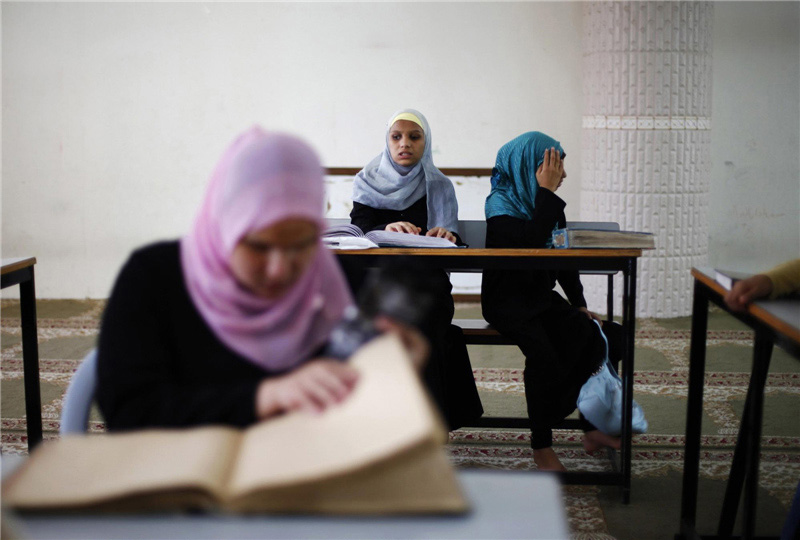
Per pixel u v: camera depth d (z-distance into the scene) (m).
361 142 5.27
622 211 4.72
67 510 0.69
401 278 0.84
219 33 5.19
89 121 5.27
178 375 1.13
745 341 4.25
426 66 5.17
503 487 0.79
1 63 5.20
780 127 5.17
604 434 2.51
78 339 4.29
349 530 0.69
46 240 5.39
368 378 0.79
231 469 0.72
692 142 4.70
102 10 5.16
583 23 4.94
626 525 2.20
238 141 1.06
